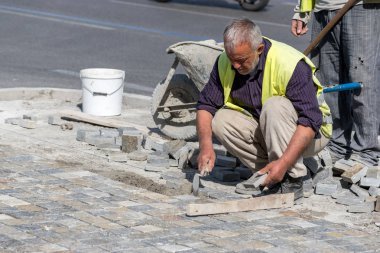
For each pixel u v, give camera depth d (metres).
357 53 9.47
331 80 9.91
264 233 7.46
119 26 21.62
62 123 11.44
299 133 7.96
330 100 9.92
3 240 7.04
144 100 13.21
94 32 20.67
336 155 9.96
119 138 10.45
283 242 7.23
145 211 7.94
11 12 23.19
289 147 7.92
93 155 9.99
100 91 12.10
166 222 7.64
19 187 8.52
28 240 7.06
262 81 8.20
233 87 8.38
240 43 7.81
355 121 9.71
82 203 8.09
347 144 9.97
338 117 9.95
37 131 11.10
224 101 8.51
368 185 8.83
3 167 9.22
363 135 9.69
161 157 9.70
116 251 6.86
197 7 25.42
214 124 8.55
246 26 7.85
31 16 22.66
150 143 10.31
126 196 8.39
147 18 23.11
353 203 8.41
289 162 7.89
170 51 10.50
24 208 7.87
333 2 9.63
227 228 7.55
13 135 10.82
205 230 7.47
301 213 8.12
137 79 15.77
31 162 9.49
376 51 9.60
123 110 12.86
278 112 8.05
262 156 8.63
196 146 10.54
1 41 19.17
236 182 9.21
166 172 9.41
